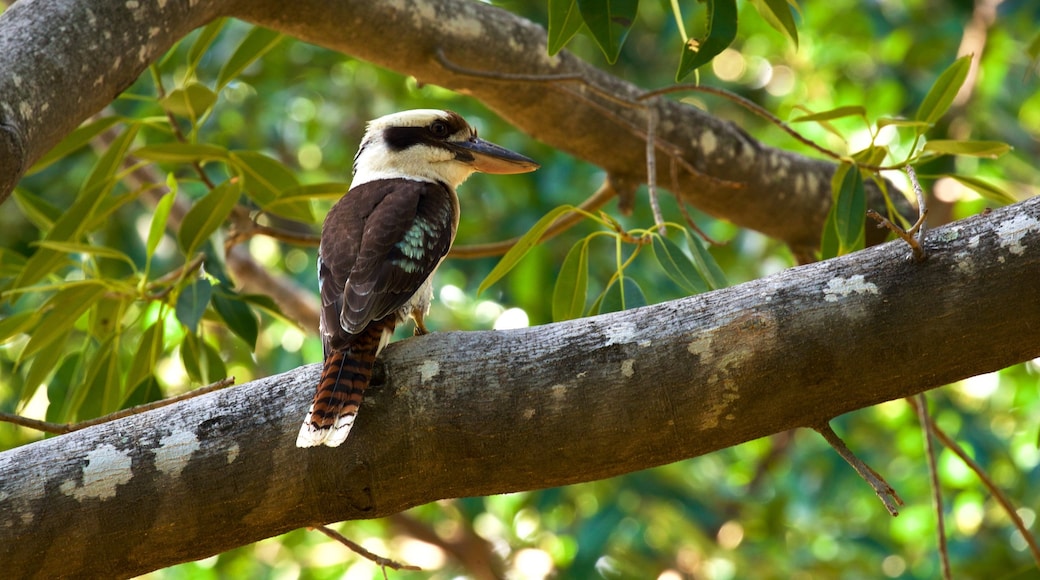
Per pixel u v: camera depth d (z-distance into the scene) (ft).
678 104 33.42
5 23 20.67
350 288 21.61
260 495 17.81
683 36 24.07
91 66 21.01
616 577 49.24
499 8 30.55
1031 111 54.19
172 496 17.62
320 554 53.06
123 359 36.47
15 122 19.49
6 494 17.33
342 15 27.63
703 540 50.03
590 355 17.66
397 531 52.60
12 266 30.68
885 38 49.78
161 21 22.31
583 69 31.78
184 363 28.43
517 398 17.66
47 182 47.37
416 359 18.08
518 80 27.20
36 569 17.56
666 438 17.67
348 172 50.88
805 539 51.93
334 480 17.81
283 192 29.27
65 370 30.01
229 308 28.84
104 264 36.01
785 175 34.91
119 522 17.58
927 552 48.60
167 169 39.68
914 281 17.06
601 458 17.87
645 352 17.54
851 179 24.97
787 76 56.54
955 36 47.16
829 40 52.01
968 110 46.83
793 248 37.17
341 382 17.71
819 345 17.15
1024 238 16.72
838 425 50.34
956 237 17.10
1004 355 17.06
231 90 48.65
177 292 27.07
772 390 17.34
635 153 33.40
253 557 53.57
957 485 49.93
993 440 49.26
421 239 23.40
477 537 52.75
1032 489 49.42
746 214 35.63
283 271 54.19
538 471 17.98
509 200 47.57
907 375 17.21
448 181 28.25
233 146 49.19
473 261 49.62
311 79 48.60
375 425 17.79
